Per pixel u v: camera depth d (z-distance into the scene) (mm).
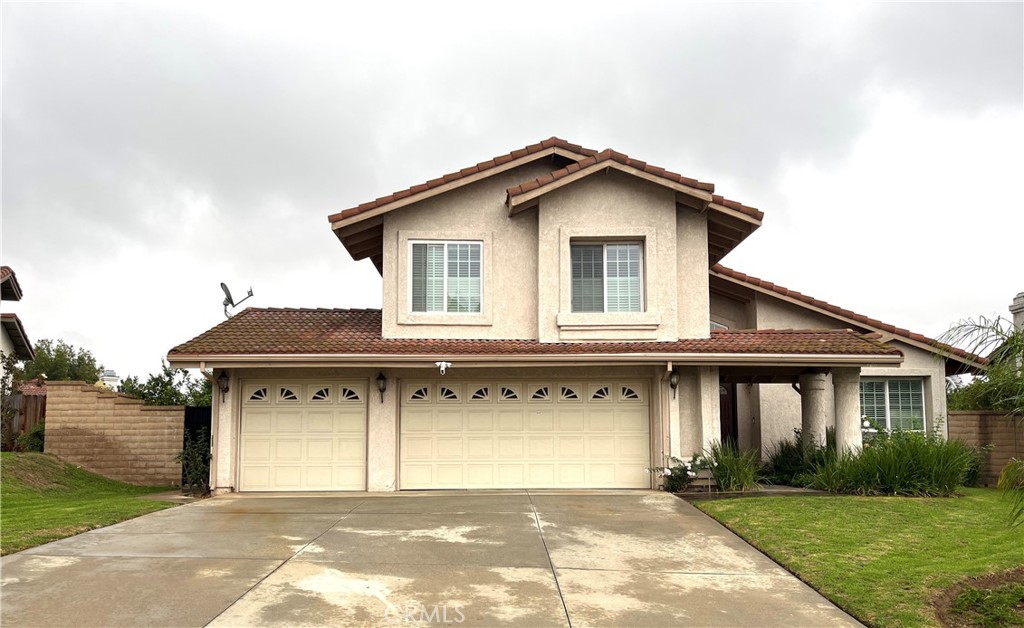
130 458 18469
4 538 9516
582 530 10672
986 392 8742
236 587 7590
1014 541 9836
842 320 18953
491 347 14625
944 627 6746
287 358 13867
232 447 14625
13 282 25266
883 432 16500
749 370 16203
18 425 21188
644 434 15305
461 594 7512
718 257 17859
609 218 15422
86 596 7238
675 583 8062
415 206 15680
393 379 14969
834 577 8117
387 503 13078
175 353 13734
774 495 13867
